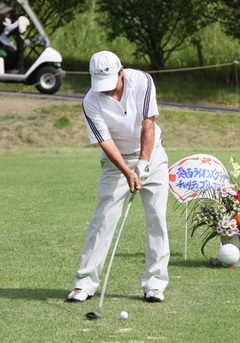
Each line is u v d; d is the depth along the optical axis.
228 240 10.99
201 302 8.77
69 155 31.38
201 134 35.62
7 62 38.53
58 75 41.22
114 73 8.40
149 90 8.62
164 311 8.39
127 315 8.05
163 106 40.50
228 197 11.09
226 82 49.41
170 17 45.38
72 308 8.59
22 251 12.16
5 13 37.25
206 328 7.70
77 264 11.17
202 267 10.84
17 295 9.27
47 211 16.56
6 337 7.47
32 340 7.36
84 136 36.22
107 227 9.02
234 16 44.78
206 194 11.26
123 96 8.66
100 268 9.09
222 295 9.09
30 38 39.28
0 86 41.69
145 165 8.58
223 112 38.72
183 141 34.78
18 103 39.03
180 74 50.44
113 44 56.00
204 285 9.64
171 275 10.27
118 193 8.98
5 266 11.01
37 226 14.62
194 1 44.91
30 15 39.22
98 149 33.72
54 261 11.38
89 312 7.99
